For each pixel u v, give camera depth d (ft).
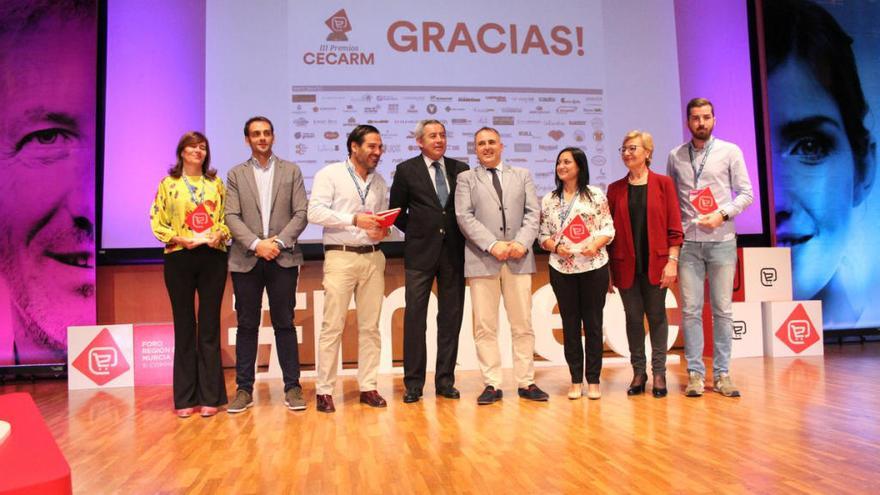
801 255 18.65
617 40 17.79
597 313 11.10
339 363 15.51
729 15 18.25
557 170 11.34
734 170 11.51
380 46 16.96
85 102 16.31
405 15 17.10
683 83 17.93
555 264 11.19
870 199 19.12
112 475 7.22
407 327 11.48
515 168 11.70
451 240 11.62
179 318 10.61
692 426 8.86
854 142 19.04
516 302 11.34
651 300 11.44
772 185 18.33
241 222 10.87
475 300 11.33
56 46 16.29
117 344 14.56
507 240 11.23
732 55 18.21
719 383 11.38
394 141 16.84
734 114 18.13
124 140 16.25
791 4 18.71
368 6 16.97
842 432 8.31
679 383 12.69
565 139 17.43
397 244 16.85
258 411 10.85
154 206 10.70
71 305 16.11
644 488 6.23
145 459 7.89
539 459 7.36
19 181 16.10
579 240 10.85
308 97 16.65
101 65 16.19
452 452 7.78
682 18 18.03
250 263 10.99
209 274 10.69
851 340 19.07
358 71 16.83
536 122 17.34
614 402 10.81
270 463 7.52
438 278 11.77
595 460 7.26
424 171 11.69
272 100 16.58
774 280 16.96
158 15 16.43
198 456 7.97
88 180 16.25
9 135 16.08
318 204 10.86
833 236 18.86
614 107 17.65
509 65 17.34
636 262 11.51
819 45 18.89
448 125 17.03
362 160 11.07
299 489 6.50
